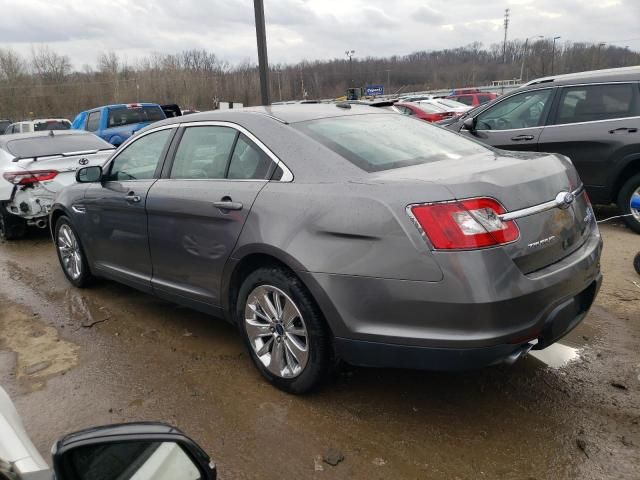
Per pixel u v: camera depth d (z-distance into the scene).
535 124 7.04
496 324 2.54
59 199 5.30
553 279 2.71
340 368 3.35
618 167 6.39
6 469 1.61
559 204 2.90
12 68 61.47
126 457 1.48
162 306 4.89
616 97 6.44
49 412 3.26
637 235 6.38
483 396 3.22
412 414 3.07
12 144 7.65
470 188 2.61
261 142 3.38
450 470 2.61
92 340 4.23
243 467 2.70
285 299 3.15
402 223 2.63
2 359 3.98
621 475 2.53
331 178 3.01
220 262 3.46
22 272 6.22
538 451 2.72
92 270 5.09
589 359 3.61
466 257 2.53
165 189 3.88
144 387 3.49
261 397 3.30
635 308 4.37
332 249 2.84
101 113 13.70
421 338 2.63
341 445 2.83
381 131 3.60
